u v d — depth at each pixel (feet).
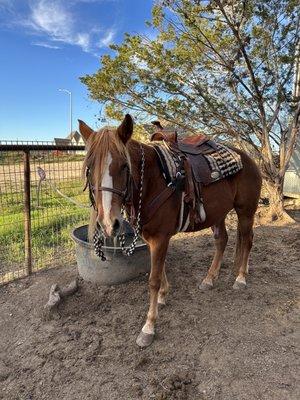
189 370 7.78
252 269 12.90
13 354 8.59
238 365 7.85
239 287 11.24
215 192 9.77
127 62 20.56
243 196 11.07
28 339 9.08
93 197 7.03
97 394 7.25
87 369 7.95
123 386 7.42
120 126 6.91
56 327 9.48
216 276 11.51
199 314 9.84
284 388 7.17
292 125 20.25
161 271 8.67
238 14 19.13
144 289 10.99
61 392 7.37
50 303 10.06
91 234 7.66
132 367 7.93
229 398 6.98
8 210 20.52
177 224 8.80
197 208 9.11
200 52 20.04
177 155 8.94
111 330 9.25
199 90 19.92
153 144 9.00
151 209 8.09
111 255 10.78
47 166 14.03
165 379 7.50
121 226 6.79
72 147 13.02
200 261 13.56
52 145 12.37
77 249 11.46
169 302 10.45
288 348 8.39
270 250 14.94
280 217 20.03
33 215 19.10
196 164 9.37
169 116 21.52
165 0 19.25
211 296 10.83
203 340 8.74
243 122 21.03
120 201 6.82
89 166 6.88
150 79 20.44
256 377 7.49
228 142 23.61
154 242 8.54
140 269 11.55
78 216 18.56
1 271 13.25
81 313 10.04
